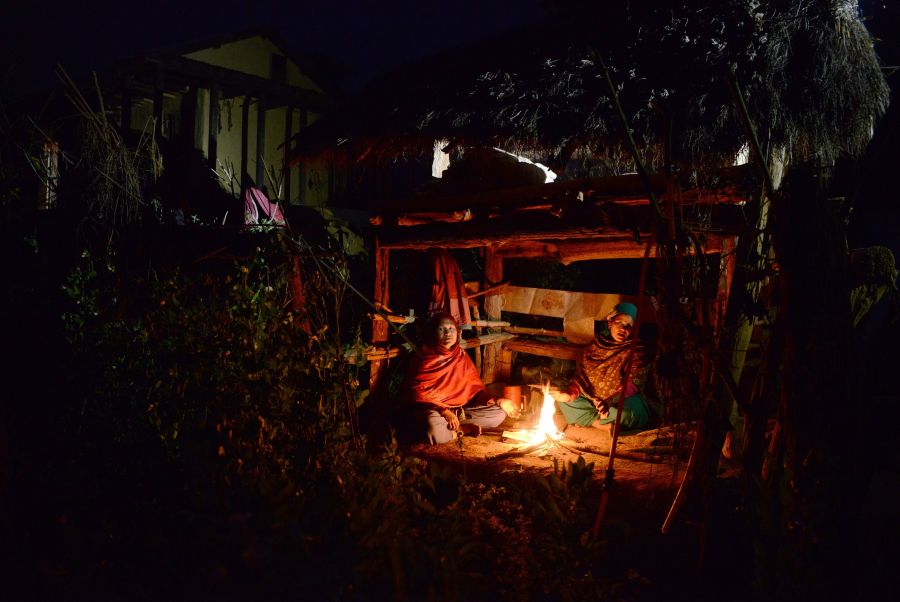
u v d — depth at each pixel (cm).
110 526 353
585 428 646
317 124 721
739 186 411
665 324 350
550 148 498
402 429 623
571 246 722
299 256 453
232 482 321
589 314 733
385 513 325
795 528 282
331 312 582
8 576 335
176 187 641
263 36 1470
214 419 366
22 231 442
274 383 378
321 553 299
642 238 500
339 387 406
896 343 413
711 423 341
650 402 652
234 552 303
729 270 460
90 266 447
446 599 293
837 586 278
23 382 413
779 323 306
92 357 419
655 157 495
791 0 455
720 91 436
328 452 363
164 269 448
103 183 485
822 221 294
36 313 429
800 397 288
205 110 1430
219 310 413
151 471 374
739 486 355
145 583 320
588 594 315
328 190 1403
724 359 328
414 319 711
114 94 1355
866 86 445
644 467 500
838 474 278
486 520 379
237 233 542
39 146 467
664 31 487
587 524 360
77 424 410
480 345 773
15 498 368
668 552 350
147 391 402
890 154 511
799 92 432
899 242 542
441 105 572
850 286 302
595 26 540
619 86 476
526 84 529
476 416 657
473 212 651
